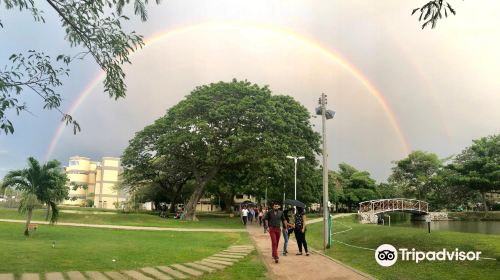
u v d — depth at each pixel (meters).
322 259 13.77
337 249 16.17
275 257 13.09
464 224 50.56
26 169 21.56
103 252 14.57
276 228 13.35
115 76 8.30
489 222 54.72
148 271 11.17
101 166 119.56
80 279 9.65
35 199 21.30
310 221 38.97
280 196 56.84
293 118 44.75
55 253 13.72
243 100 41.50
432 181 69.94
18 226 27.05
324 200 17.42
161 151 44.06
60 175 23.06
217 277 10.58
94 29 7.88
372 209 55.25
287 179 45.59
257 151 40.34
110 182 118.50
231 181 53.06
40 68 7.50
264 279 10.36
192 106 42.56
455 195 66.31
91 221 35.03
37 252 13.77
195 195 44.84
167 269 11.59
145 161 52.28
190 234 25.61
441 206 70.50
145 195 71.69
